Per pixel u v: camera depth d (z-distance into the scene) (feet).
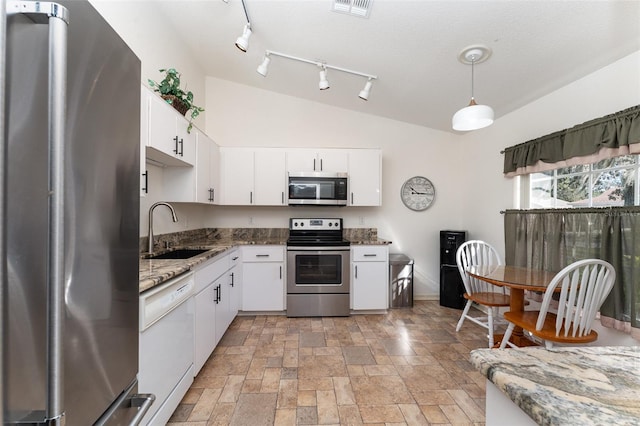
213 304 7.00
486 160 10.39
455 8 5.41
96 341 2.57
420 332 8.62
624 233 5.52
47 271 1.91
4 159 1.70
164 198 7.89
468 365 6.74
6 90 1.73
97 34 2.52
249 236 11.66
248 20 7.17
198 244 9.25
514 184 8.94
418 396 5.62
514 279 6.43
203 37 8.72
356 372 6.43
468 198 11.51
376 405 5.36
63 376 1.96
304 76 9.74
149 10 7.08
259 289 9.93
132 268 3.22
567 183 7.35
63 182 1.93
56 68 1.86
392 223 12.07
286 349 7.52
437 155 12.14
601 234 5.92
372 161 10.90
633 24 4.98
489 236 10.18
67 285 2.19
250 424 4.90
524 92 7.77
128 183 3.09
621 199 6.02
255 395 5.64
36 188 1.87
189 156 7.50
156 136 5.69
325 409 5.25
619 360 1.93
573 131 6.56
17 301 1.79
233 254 9.07
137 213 3.32
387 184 12.05
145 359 3.94
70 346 2.23
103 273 2.67
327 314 9.90
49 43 1.84
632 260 5.31
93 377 2.54
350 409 5.25
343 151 10.84
